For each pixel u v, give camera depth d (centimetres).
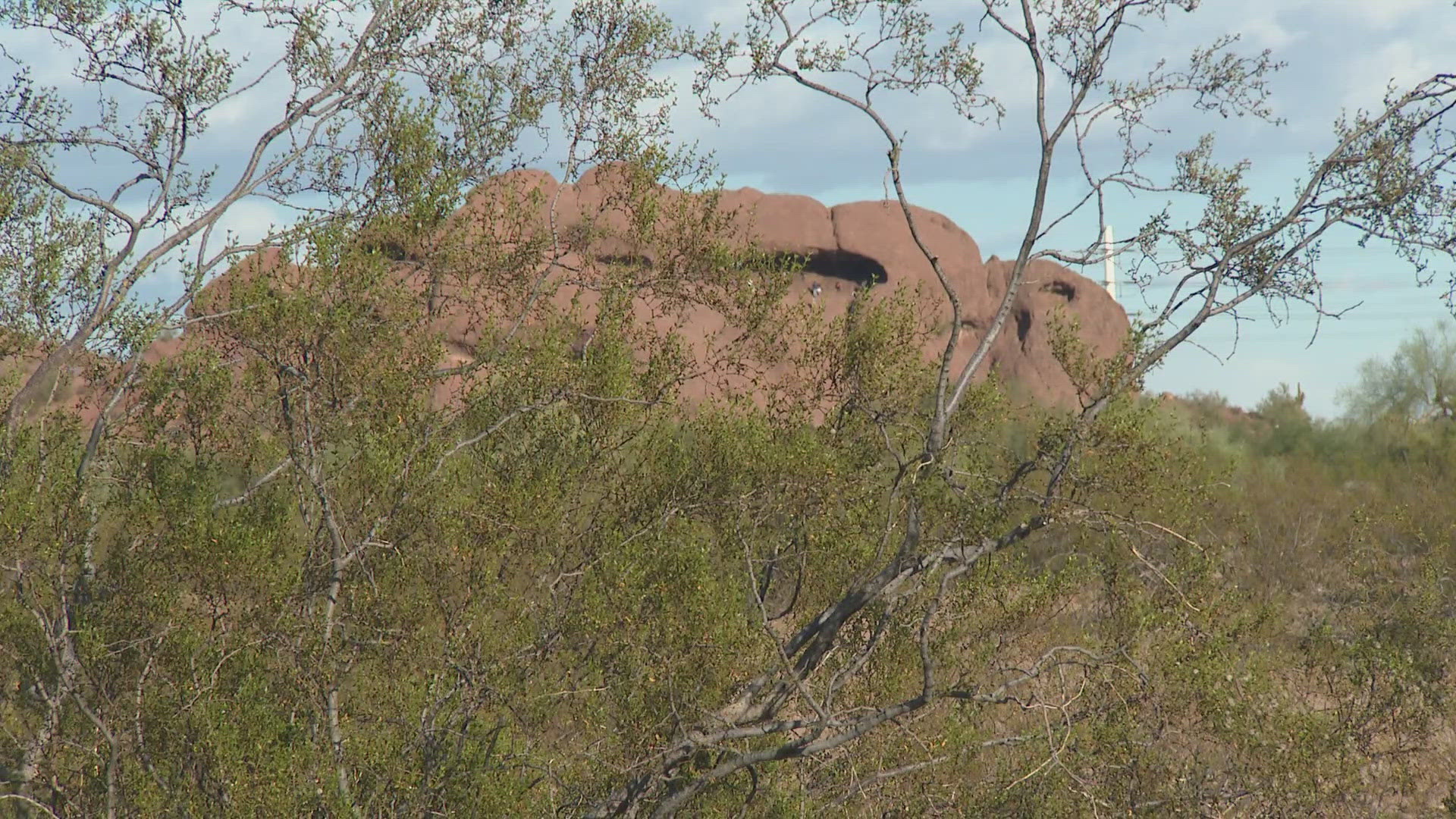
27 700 1958
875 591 1920
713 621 1848
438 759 1711
